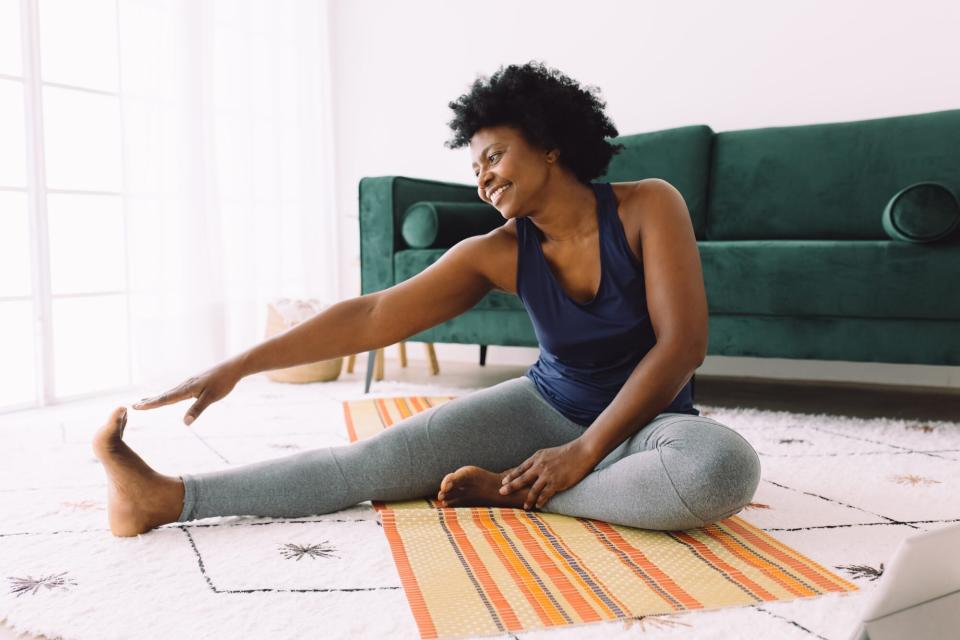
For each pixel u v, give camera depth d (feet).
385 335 4.83
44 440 7.07
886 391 10.25
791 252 8.05
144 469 4.33
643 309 4.50
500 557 3.89
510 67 4.43
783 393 10.09
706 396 9.85
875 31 10.55
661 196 4.47
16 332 9.50
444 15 13.32
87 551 4.12
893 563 2.23
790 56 11.05
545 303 4.65
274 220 12.82
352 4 14.06
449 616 3.25
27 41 9.07
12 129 9.27
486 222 10.45
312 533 4.38
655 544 4.07
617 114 12.20
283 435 7.20
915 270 7.59
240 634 3.15
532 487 4.45
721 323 8.54
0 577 3.78
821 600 3.43
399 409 8.35
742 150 10.82
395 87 13.82
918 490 5.32
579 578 3.64
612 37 12.12
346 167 14.40
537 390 4.98
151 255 10.38
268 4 12.67
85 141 10.19
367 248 10.21
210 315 11.10
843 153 10.27
